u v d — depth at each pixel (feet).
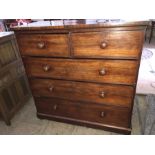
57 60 3.95
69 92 4.44
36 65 4.28
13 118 5.62
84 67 3.81
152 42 13.21
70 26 3.32
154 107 5.08
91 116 4.70
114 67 3.57
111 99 4.11
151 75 7.76
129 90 3.80
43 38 3.73
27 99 6.31
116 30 3.11
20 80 5.76
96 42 3.36
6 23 6.30
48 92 4.72
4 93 5.00
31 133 4.90
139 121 5.00
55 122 5.32
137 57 3.28
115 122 4.52
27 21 5.41
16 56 5.41
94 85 4.03
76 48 3.58
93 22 3.47
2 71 4.81
